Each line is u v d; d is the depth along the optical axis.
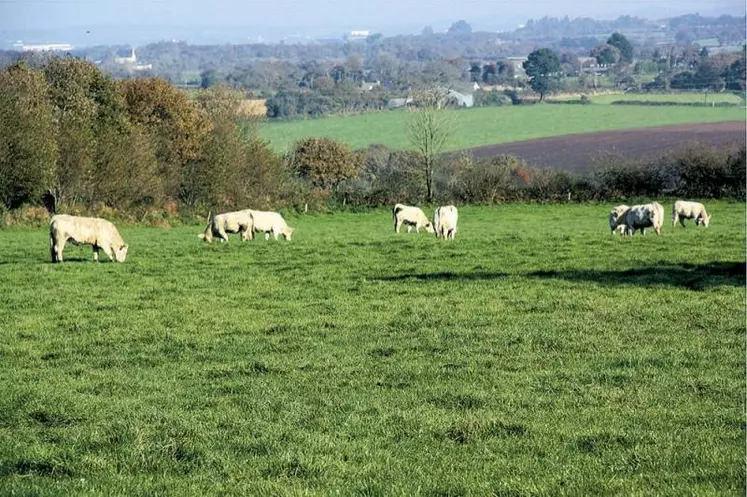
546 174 77.75
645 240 38.44
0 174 53.62
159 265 31.42
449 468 10.76
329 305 23.73
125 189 61.06
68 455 11.27
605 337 19.09
